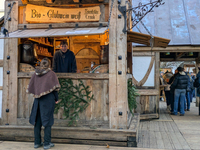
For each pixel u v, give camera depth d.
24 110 4.82
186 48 7.97
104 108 4.54
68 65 5.32
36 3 4.75
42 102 4.05
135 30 8.71
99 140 4.43
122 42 4.47
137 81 7.72
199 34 8.32
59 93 4.64
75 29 4.46
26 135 4.66
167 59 11.55
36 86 4.08
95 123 4.55
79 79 4.62
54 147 4.22
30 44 4.96
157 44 6.02
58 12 4.66
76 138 4.50
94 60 7.38
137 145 4.45
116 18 4.50
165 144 4.55
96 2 4.58
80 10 4.60
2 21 5.64
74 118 4.59
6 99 4.87
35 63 5.32
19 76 4.82
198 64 10.53
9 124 4.84
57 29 4.62
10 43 4.87
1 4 9.37
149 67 7.72
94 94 4.58
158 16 9.16
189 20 8.91
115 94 4.48
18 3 4.85
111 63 4.49
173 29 8.65
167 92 9.55
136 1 9.61
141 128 6.11
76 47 7.50
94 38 7.36
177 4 9.59
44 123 4.00
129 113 5.32
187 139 4.95
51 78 4.08
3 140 4.75
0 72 5.04
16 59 4.85
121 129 4.39
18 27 4.83
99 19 4.56
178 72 8.31
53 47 7.79
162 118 7.73
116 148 4.20
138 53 7.75
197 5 9.49
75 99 4.62
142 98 7.49
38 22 4.77
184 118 7.70
